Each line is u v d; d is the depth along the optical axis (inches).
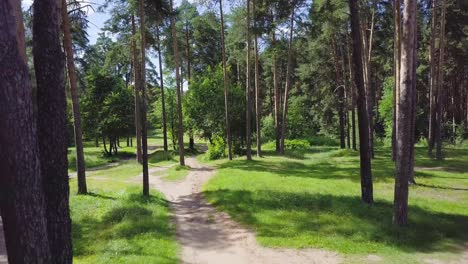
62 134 261.4
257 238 436.5
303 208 543.5
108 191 794.2
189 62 1665.8
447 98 1866.4
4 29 178.5
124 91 1845.5
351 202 563.8
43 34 255.1
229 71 1541.6
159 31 1309.1
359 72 556.1
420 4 1207.6
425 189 682.2
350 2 550.3
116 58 1236.5
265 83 2234.3
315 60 1482.5
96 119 1809.8
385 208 539.2
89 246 428.8
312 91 1692.9
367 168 563.5
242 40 1248.2
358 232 440.8
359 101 559.8
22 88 183.6
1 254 441.1
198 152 1707.7
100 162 1593.3
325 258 376.5
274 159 1175.6
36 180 188.9
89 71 1793.8
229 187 731.4
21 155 182.1
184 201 679.7
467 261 363.9
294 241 421.7
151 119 2448.3
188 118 1440.7
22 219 183.0
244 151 1391.5
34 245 186.4
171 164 1288.1
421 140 1646.2
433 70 1143.0
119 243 424.8
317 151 1498.5
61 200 257.9
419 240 418.3
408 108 455.8
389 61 1595.7
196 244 429.7
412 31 452.1
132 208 584.7
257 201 595.2
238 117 1406.3
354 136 1405.0
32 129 188.2
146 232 467.8
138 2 740.0
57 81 258.8
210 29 1621.6
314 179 800.9
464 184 722.8
